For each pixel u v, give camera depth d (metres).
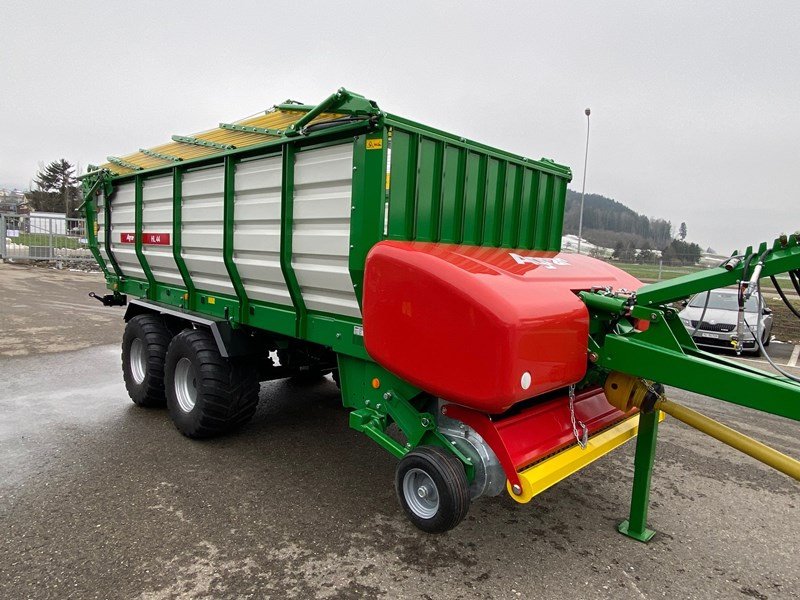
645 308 2.95
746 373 2.57
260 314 4.26
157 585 2.80
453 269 2.78
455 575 3.01
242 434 5.05
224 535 3.31
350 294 3.50
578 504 3.96
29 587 2.75
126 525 3.37
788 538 3.59
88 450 4.54
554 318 2.81
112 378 6.89
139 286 6.08
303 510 3.65
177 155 4.97
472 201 3.87
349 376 3.72
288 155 3.65
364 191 3.19
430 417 3.15
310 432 5.14
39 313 11.83
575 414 3.45
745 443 2.71
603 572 3.12
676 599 2.90
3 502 3.61
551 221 4.77
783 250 2.62
